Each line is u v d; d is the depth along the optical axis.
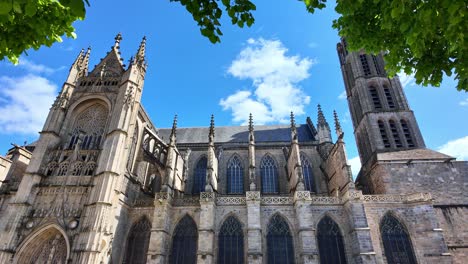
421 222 39.47
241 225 41.41
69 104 45.47
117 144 39.56
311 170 58.16
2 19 8.29
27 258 34.19
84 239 33.22
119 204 39.28
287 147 61.28
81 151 41.03
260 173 58.78
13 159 45.62
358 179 58.19
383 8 10.73
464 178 45.12
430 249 37.56
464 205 42.59
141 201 43.78
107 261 35.16
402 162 47.41
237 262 38.88
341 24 14.21
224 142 66.12
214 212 41.75
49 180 38.62
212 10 9.50
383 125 55.88
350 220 39.88
